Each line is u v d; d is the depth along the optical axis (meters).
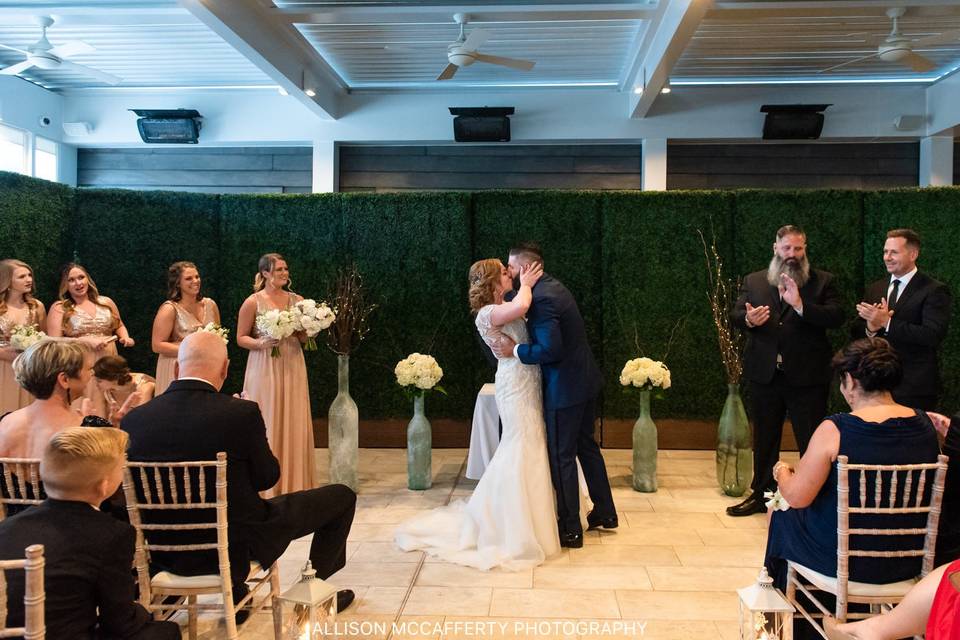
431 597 3.16
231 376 6.34
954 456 2.25
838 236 5.93
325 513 2.71
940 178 7.36
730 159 7.76
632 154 7.84
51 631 1.65
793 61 6.68
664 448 6.24
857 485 2.25
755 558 3.65
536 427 3.73
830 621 2.25
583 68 6.93
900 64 6.74
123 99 7.71
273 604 2.58
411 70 7.03
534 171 7.92
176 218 6.27
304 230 6.31
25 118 7.15
